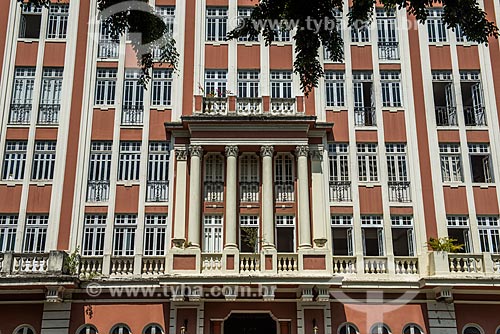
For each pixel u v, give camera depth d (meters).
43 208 21.36
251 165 22.08
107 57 23.31
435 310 20.08
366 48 23.58
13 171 21.86
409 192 21.86
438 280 19.34
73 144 22.14
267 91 23.03
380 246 21.34
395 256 20.77
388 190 21.84
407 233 21.56
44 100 22.75
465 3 12.44
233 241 20.44
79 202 21.47
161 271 20.33
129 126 22.48
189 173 21.75
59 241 20.97
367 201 21.70
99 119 22.53
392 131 22.56
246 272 19.66
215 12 24.02
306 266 19.70
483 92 23.00
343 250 21.80
